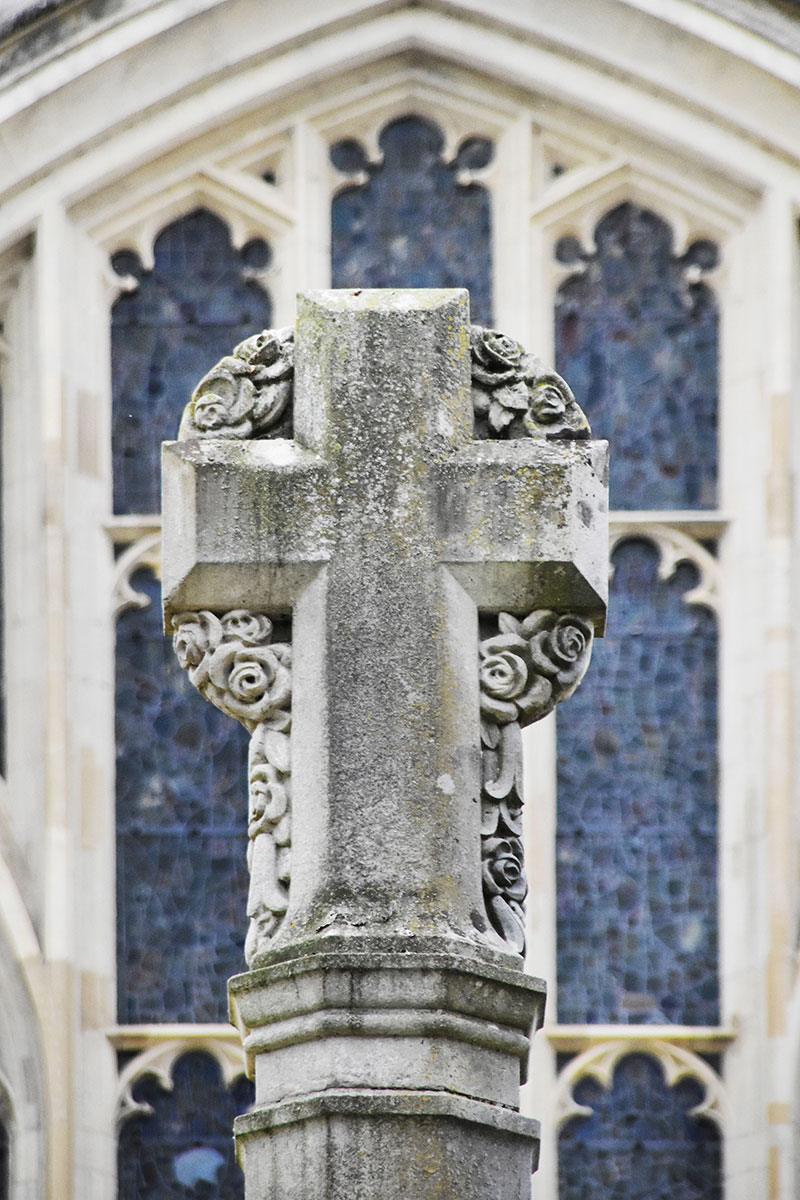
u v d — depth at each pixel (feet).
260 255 117.80
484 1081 46.73
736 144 115.85
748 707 112.57
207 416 51.21
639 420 116.47
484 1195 46.14
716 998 110.83
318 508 50.29
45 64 113.19
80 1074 108.68
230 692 49.67
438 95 117.80
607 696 113.91
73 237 115.75
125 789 112.78
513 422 51.75
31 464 113.60
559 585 50.29
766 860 110.63
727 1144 108.68
